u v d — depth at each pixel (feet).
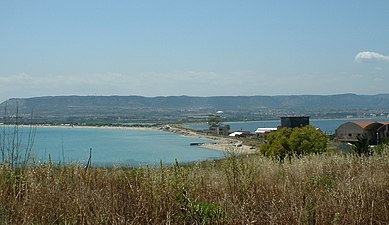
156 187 22.84
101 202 21.36
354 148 50.72
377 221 21.88
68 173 25.55
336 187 26.30
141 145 249.14
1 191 21.61
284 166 33.32
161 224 20.75
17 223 19.67
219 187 25.73
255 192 24.88
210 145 240.94
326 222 21.40
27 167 25.00
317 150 61.87
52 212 20.72
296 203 22.76
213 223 21.11
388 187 26.18
